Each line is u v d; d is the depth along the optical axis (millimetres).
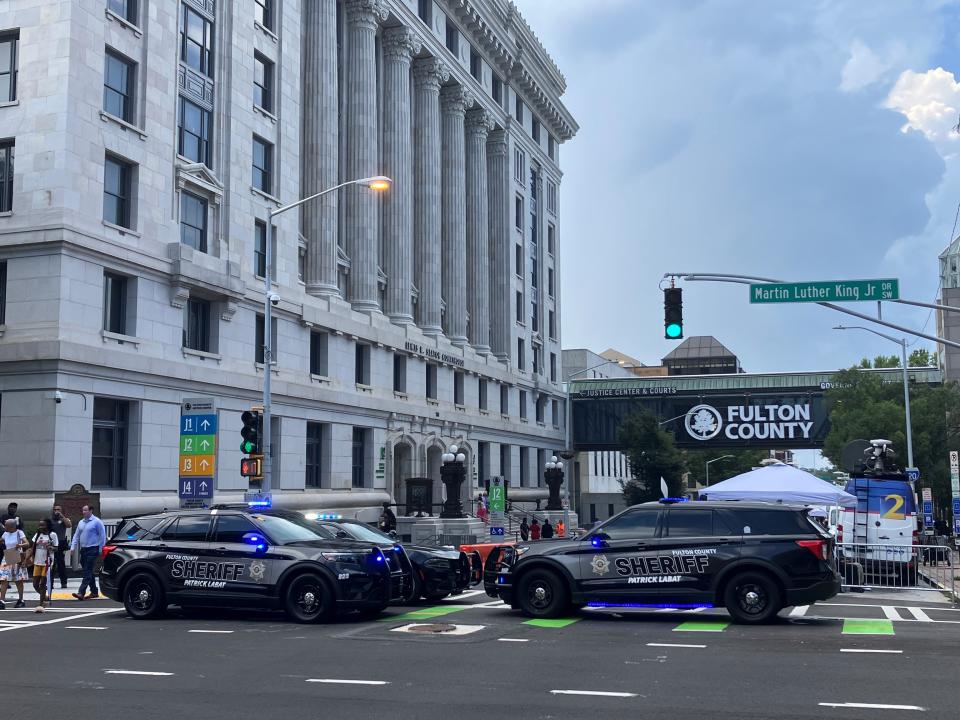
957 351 72312
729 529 16109
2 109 29453
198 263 34125
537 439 71750
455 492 42875
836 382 55375
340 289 47469
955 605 19688
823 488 26812
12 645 13797
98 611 18578
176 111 33812
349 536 18719
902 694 9977
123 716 9086
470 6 59531
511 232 68312
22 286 28734
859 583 23750
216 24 36531
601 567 16422
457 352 57656
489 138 67688
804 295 23000
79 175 29344
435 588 19000
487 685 10523
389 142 52031
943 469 49594
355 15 49031
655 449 68000
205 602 16688
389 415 48438
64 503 26672
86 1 29953
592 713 9148
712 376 76062
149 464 31594
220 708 9422
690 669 11461
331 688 10398
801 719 8891
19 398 28297
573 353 95812
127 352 30625
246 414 25500
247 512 17281
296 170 41312
